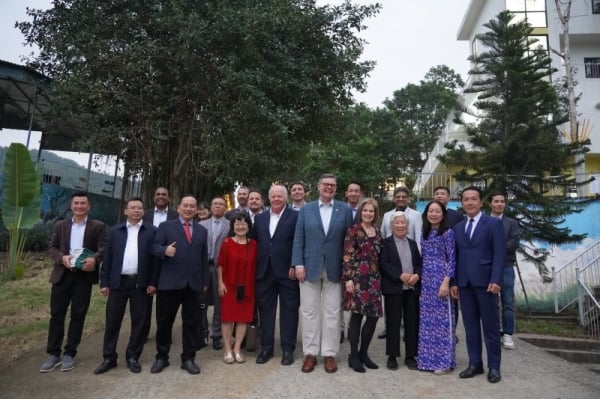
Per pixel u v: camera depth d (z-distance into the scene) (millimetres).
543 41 15945
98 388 3934
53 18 10867
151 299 4605
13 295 7734
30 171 4723
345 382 4125
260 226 4898
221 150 9930
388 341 4551
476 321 4445
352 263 4441
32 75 11273
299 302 4797
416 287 4664
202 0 9625
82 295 4504
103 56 9641
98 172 16172
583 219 10727
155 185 11172
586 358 6672
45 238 12031
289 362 4598
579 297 8859
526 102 8539
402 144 23641
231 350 4781
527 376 4418
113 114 10148
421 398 3789
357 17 10805
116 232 4492
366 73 11688
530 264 10273
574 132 12719
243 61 9672
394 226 4691
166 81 10258
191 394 3818
